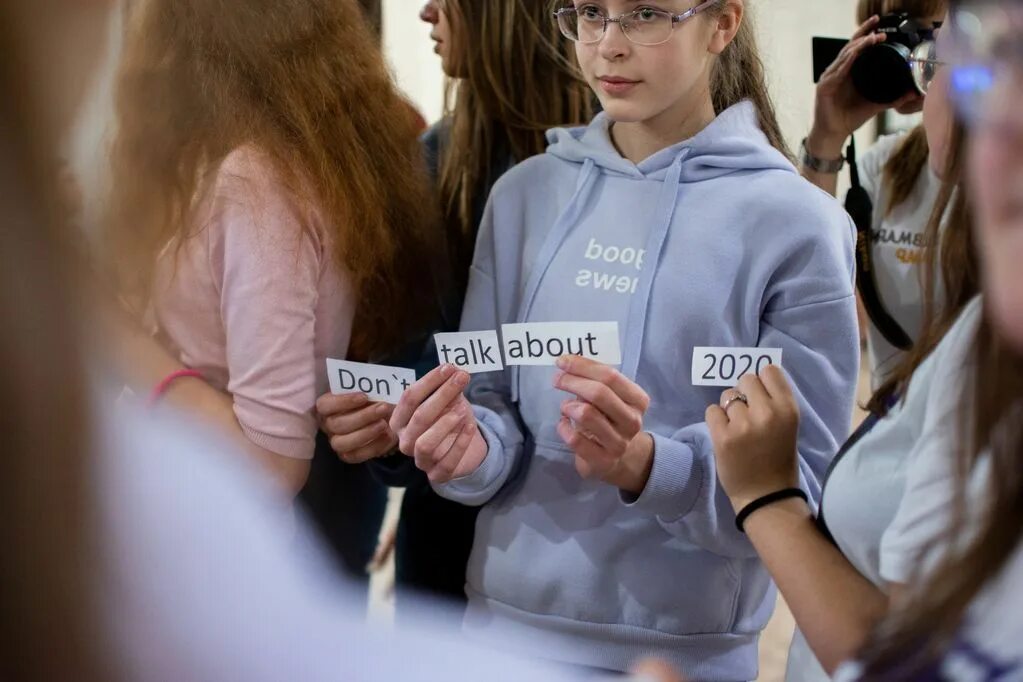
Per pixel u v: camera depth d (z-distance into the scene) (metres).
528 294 1.30
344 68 1.32
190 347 1.23
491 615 1.30
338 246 1.26
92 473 0.39
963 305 0.80
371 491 1.64
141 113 1.15
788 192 1.20
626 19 1.14
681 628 1.21
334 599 0.56
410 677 0.51
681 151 1.24
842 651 0.86
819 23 2.60
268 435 1.19
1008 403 0.63
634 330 1.21
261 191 1.19
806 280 1.17
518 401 1.33
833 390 1.18
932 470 0.76
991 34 0.52
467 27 1.52
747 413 1.04
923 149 1.68
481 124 1.57
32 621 0.38
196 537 0.46
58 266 0.37
